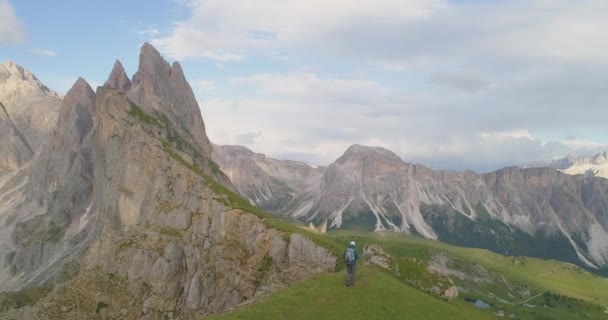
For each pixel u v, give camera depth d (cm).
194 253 17350
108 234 19400
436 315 7131
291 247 14350
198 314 15688
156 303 16662
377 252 10975
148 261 17688
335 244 14362
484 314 9669
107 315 16612
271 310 6266
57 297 17475
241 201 18862
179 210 19150
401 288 7925
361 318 6331
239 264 15838
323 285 7481
